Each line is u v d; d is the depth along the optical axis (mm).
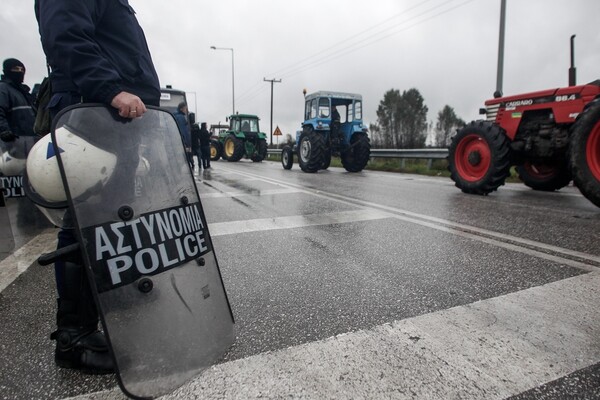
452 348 1421
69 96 1289
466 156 5742
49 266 2406
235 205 4617
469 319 1646
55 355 1300
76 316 1279
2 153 3422
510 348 1415
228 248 2775
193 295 1316
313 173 10211
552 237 2971
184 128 7312
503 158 5109
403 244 2834
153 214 1263
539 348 1413
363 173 10391
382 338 1501
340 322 1642
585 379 1233
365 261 2453
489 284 2033
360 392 1178
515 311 1713
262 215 3979
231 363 1332
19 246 2861
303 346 1447
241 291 1991
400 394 1167
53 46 1155
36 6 1322
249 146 17562
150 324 1151
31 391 1197
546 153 4957
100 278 1074
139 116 1238
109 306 1072
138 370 1089
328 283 2088
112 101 1190
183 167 1451
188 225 1386
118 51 1391
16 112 3572
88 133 1148
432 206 4492
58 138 1079
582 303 1784
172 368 1166
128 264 1145
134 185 1234
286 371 1287
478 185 5383
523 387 1196
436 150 10227
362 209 4316
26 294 1971
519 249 2652
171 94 11898
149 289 1173
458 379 1236
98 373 1281
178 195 1382
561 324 1590
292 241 2955
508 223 3498
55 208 1167
